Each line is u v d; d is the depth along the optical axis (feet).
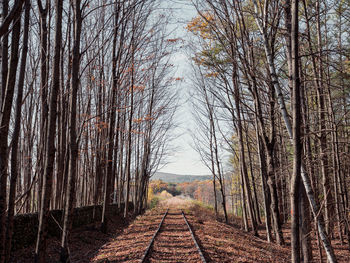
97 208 59.57
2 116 21.52
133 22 50.88
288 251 40.63
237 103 50.01
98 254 34.53
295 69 16.71
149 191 180.75
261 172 49.75
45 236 24.61
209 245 37.19
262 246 43.50
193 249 34.63
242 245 40.65
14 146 23.75
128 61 51.75
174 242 39.52
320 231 20.42
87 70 54.24
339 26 40.68
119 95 57.67
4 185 21.35
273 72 22.79
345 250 41.63
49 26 35.32
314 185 27.27
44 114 37.50
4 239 21.31
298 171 16.33
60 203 47.80
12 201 23.48
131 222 71.51
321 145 27.14
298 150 16.35
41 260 24.13
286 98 34.76
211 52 43.29
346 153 28.58
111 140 53.72
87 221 53.16
